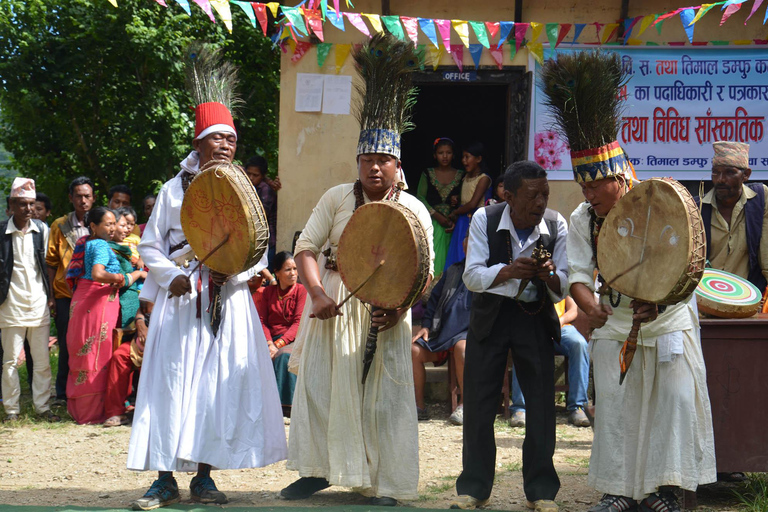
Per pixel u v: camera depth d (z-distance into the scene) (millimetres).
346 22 8328
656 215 3637
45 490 4781
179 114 12789
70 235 7773
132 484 4984
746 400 4285
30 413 7230
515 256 4168
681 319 3900
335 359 4273
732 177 5598
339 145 8383
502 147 13258
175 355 4234
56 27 13031
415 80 8375
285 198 8422
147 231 4402
